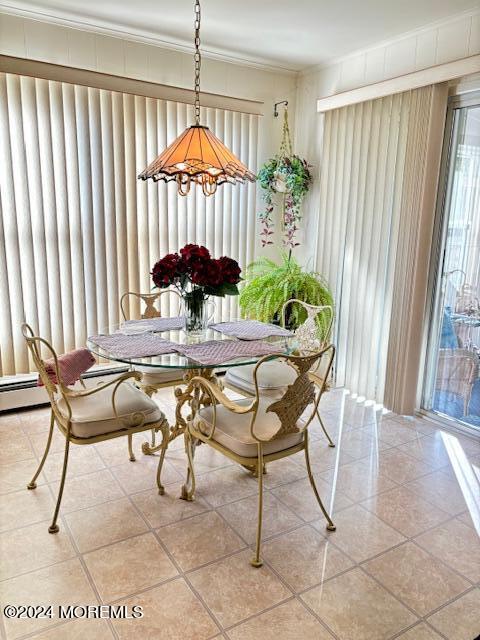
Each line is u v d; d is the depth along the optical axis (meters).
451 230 3.29
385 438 3.18
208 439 2.26
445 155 3.23
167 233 3.82
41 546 2.09
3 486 2.55
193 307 2.64
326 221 4.07
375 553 2.09
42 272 3.35
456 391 3.38
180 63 3.71
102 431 2.27
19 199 3.20
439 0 2.79
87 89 3.29
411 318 3.37
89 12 3.09
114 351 2.37
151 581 1.90
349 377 3.96
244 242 4.30
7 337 3.31
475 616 1.76
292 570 1.98
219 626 1.70
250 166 4.20
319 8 2.96
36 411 3.52
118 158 3.49
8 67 2.99
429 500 2.49
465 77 2.98
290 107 4.32
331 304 3.82
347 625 1.71
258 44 3.61
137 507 2.39
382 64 3.51
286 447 2.16
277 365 3.03
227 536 2.18
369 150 3.58
